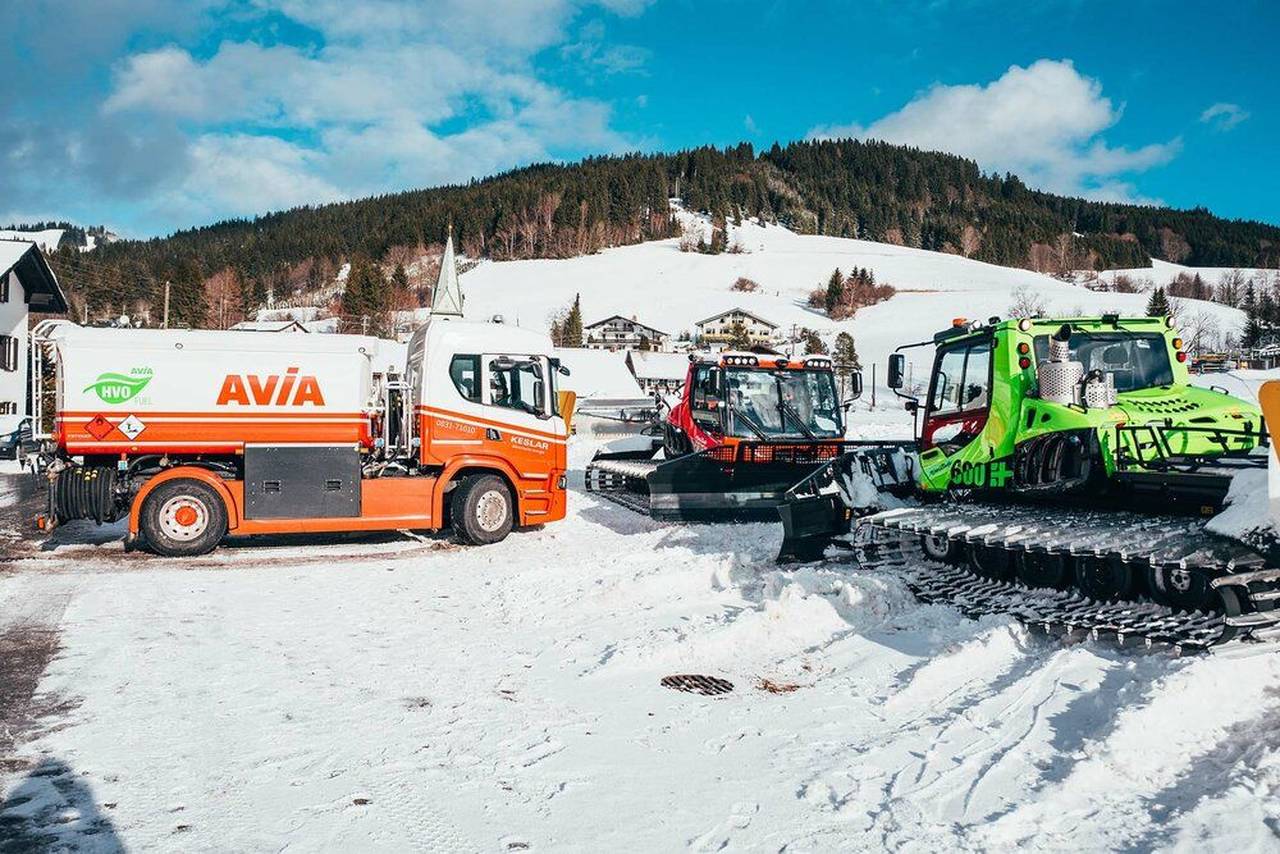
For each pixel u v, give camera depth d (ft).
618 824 12.62
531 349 39.78
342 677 19.67
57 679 19.44
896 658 20.26
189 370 35.12
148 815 12.92
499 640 22.82
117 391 34.47
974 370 28.86
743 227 644.27
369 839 12.20
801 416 45.44
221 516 35.37
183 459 36.29
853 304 388.16
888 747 15.12
